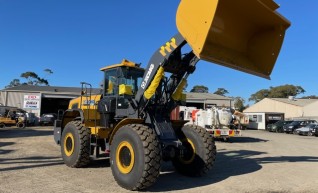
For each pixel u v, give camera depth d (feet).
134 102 24.71
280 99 199.93
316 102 173.58
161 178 25.55
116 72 27.73
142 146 20.83
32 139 56.70
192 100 157.17
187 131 26.71
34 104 143.74
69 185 22.43
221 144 57.11
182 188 22.35
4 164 29.94
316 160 37.17
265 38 23.62
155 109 24.67
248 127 160.45
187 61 23.85
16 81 287.69
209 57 20.10
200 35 19.42
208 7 19.15
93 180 24.07
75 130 28.53
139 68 28.07
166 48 22.70
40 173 26.18
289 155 41.88
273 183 24.54
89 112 29.04
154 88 23.29
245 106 300.40
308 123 118.32
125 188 21.74
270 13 21.71
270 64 23.43
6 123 107.55
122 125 23.65
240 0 20.54
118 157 22.40
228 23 22.11
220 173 27.96
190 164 26.08
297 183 24.82
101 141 28.50
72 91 156.56
